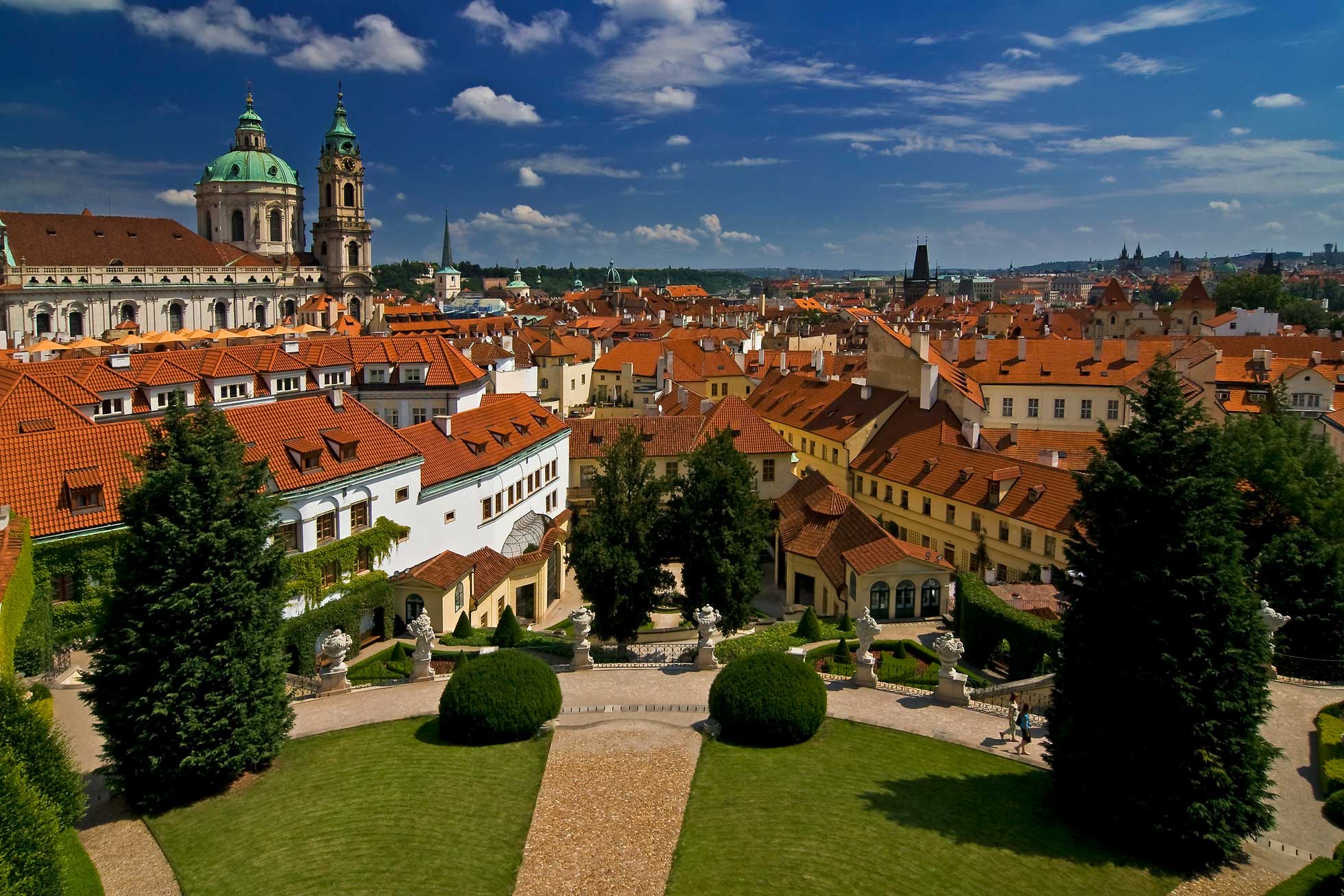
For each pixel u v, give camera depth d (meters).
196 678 36.19
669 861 31.92
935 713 45.03
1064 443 88.75
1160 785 31.34
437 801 36.00
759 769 38.44
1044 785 37.06
